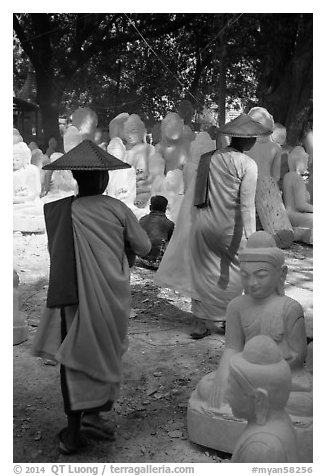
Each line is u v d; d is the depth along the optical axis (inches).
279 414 105.2
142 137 462.0
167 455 147.3
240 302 154.6
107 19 754.8
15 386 181.3
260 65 619.5
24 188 386.3
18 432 157.2
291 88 514.3
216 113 795.4
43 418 164.1
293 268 319.6
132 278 302.8
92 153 145.6
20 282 288.2
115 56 779.4
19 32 692.7
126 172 381.7
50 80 743.1
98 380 142.1
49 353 149.2
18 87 854.5
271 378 101.2
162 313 251.9
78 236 141.4
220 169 206.1
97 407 143.9
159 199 324.2
